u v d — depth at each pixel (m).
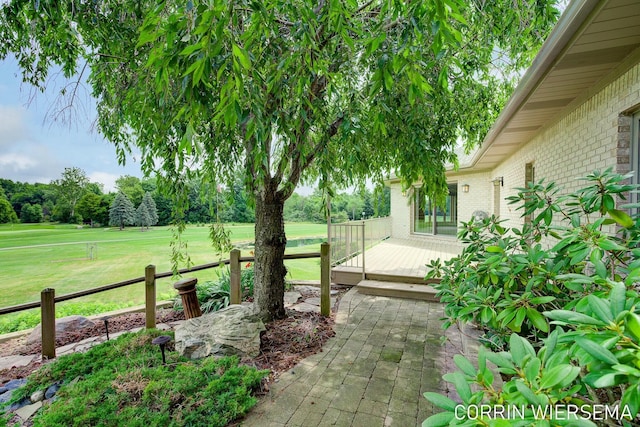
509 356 1.04
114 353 3.10
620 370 0.73
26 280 9.99
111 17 2.80
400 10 1.70
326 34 2.44
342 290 5.78
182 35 1.60
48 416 2.13
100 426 2.05
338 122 3.30
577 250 1.55
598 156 3.08
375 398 2.48
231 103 1.48
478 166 8.93
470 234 2.85
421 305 4.86
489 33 3.68
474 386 1.76
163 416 2.13
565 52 2.44
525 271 2.07
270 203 4.07
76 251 17.19
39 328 4.07
